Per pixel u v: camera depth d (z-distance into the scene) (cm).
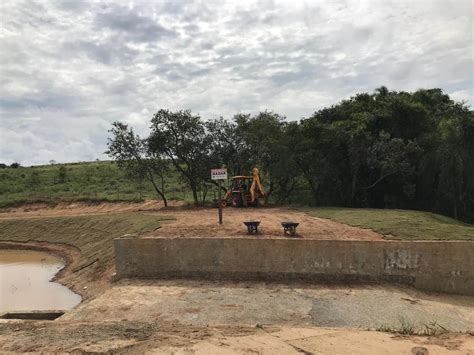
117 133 3027
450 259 1271
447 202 2756
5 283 1738
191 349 670
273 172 3005
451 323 1009
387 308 1088
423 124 2988
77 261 2012
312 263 1305
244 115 3312
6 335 794
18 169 6569
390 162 2658
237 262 1342
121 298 1202
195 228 1725
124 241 1411
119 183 5084
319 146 2947
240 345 695
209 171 3081
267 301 1138
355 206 3103
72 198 3950
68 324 877
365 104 3416
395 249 1286
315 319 1009
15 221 3122
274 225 1786
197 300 1164
